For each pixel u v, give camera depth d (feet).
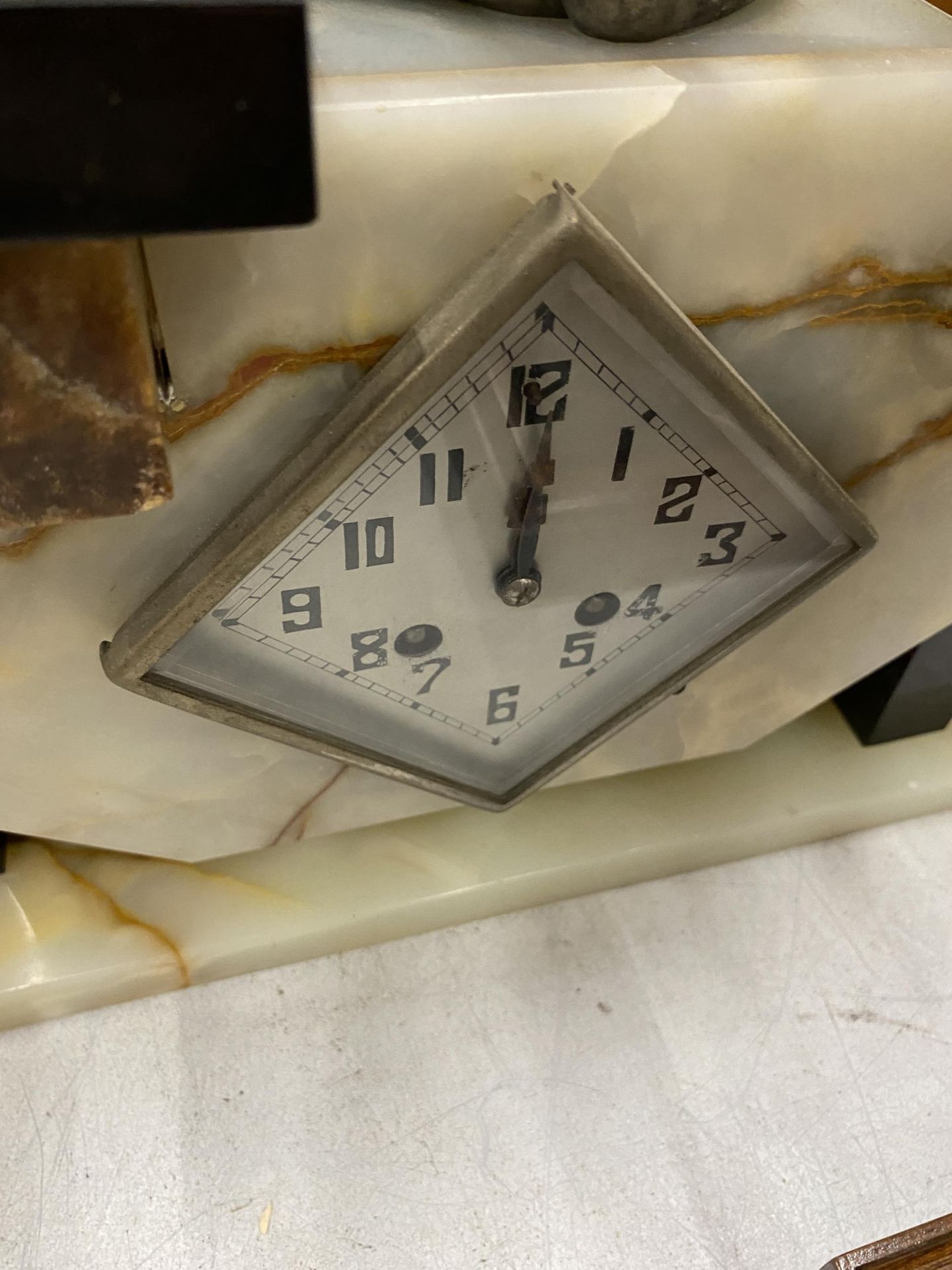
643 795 1.01
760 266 0.54
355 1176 0.82
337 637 0.67
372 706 0.74
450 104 0.45
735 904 1.00
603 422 0.57
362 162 0.45
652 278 0.53
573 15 0.53
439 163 0.46
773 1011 0.92
